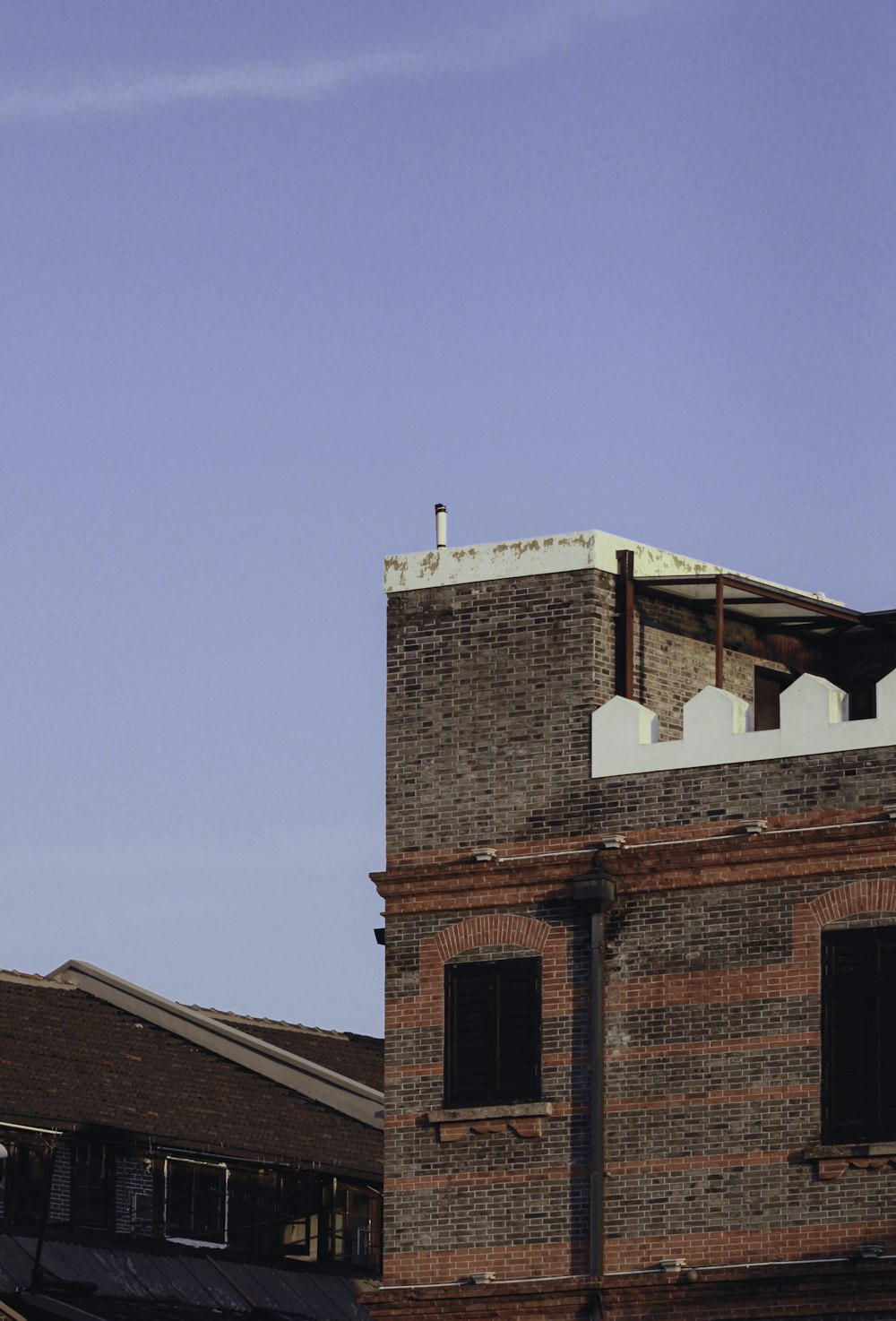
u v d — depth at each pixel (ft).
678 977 130.21
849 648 150.51
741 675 145.28
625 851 131.64
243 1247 160.35
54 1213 149.89
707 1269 126.31
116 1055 164.55
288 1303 158.30
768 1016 128.06
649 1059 130.21
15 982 167.94
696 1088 128.88
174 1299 151.33
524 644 136.87
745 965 128.98
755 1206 126.52
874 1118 125.29
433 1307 131.64
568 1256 129.70
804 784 129.08
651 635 139.54
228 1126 162.20
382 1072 187.11
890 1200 123.95
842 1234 124.57
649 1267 128.06
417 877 136.15
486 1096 132.98
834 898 127.65
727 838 129.90
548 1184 130.72
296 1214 164.14
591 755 134.21
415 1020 135.13
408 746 138.62
